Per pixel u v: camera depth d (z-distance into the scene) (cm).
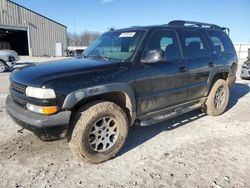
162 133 461
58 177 317
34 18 3300
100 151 350
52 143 410
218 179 314
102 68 346
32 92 310
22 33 3669
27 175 320
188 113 585
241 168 341
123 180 312
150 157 370
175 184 304
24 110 325
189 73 462
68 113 312
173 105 454
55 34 3591
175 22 477
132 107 374
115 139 363
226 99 577
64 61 402
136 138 438
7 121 507
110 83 341
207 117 559
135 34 413
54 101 302
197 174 325
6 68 1411
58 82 307
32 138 427
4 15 2984
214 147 405
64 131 318
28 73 344
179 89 448
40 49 3434
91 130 338
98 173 328
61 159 361
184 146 407
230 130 482
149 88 395
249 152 389
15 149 388
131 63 372
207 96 539
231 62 584
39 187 297
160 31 422
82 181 310
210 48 525
